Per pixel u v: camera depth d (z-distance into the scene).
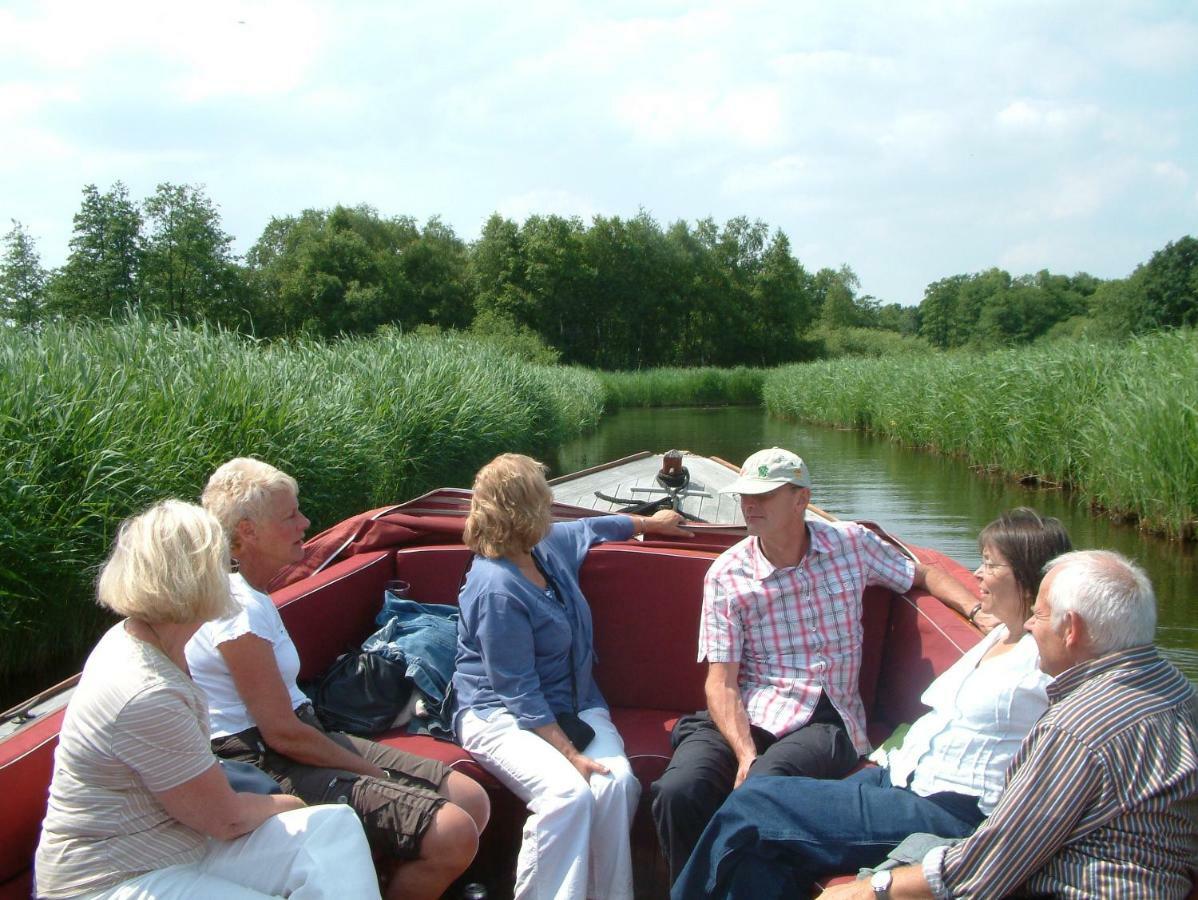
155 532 1.85
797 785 2.29
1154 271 51.88
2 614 5.19
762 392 38.44
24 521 5.43
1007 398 13.53
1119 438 9.60
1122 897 1.66
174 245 40.41
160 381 7.21
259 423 7.68
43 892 1.83
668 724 3.10
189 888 1.83
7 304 32.88
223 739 2.37
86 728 1.81
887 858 2.06
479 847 2.78
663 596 3.21
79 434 5.92
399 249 64.44
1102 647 1.77
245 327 43.19
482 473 2.87
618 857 2.56
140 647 1.85
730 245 66.81
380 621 3.21
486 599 2.73
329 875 1.91
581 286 61.47
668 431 25.30
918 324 116.56
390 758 2.51
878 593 3.10
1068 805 1.69
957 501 11.32
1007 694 2.15
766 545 2.84
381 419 10.52
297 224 65.00
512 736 2.65
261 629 2.37
